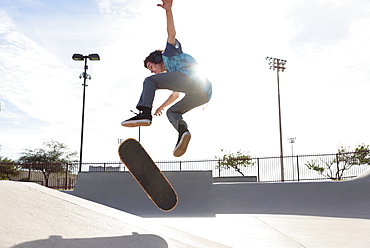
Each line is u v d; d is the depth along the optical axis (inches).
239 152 1165.1
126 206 485.4
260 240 206.5
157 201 120.2
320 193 452.4
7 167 935.0
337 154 730.8
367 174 467.2
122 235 102.0
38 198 110.7
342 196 433.4
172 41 118.3
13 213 85.4
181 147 125.1
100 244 84.3
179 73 117.1
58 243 75.2
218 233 235.8
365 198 414.6
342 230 249.4
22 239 70.5
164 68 128.3
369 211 374.9
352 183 452.8
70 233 87.0
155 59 127.8
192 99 125.6
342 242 198.5
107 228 105.7
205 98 126.1
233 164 853.2
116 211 154.4
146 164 120.3
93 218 112.7
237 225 282.5
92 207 135.2
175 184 497.0
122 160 119.6
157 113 150.1
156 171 120.9
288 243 196.4
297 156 768.3
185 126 126.0
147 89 115.2
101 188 523.5
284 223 295.0
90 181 533.6
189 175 505.0
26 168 923.4
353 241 201.6
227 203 475.2
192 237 148.7
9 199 96.0
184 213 429.1
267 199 469.4
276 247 184.7
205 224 291.6
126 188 517.0
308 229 255.9
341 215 366.6
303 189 470.3
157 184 120.4
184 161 835.4
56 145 1283.2
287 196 463.5
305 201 443.2
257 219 331.0
